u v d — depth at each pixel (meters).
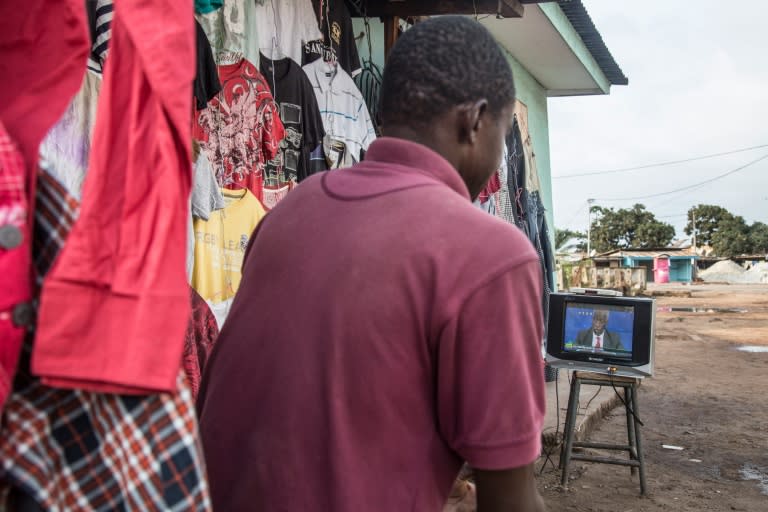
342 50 3.74
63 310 0.77
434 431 1.02
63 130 2.06
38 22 0.87
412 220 1.02
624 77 9.19
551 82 8.77
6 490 0.82
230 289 2.84
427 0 4.27
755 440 5.62
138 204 0.83
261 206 3.00
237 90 2.91
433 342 0.98
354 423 0.99
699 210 75.94
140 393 0.80
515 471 0.96
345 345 1.00
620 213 73.38
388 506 0.98
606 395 6.58
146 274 0.80
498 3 4.19
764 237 67.31
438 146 1.15
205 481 0.86
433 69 1.12
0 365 0.73
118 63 0.86
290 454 1.03
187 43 0.87
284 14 3.33
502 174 5.79
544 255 7.25
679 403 7.12
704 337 14.05
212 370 1.21
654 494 4.25
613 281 25.73
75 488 0.86
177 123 0.84
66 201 0.85
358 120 3.77
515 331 0.97
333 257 1.05
